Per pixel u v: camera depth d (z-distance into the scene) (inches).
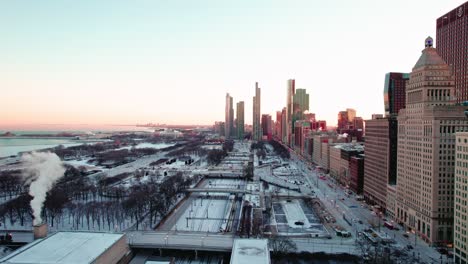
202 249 6988.2
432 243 7509.8
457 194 6501.0
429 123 7711.6
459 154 6461.6
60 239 6264.8
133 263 6747.1
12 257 5428.2
